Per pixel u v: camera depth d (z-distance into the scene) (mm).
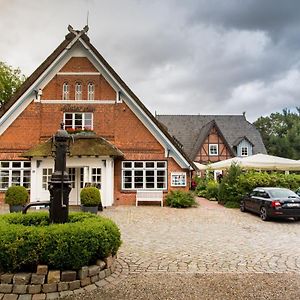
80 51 21953
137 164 21641
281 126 71750
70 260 6203
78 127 21625
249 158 22281
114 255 7449
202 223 14383
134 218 15500
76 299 5730
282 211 14680
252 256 8750
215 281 6637
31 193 19578
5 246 6062
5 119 21219
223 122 51688
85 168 19984
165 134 21625
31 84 21281
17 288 5914
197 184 32031
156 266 7715
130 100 21688
